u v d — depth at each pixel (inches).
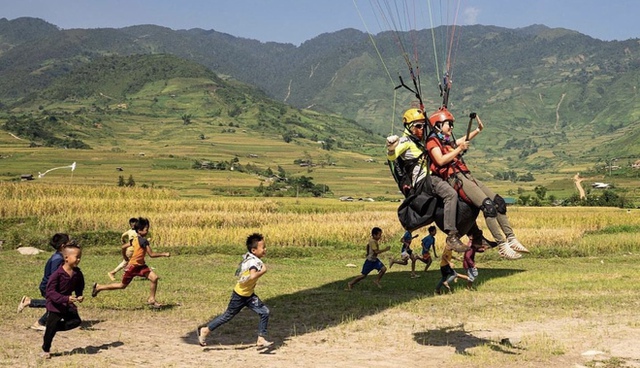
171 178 6525.6
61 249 435.5
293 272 886.4
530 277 791.7
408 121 293.6
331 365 349.4
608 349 386.6
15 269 828.0
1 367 331.6
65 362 342.6
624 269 924.0
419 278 811.4
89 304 549.6
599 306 549.0
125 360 353.4
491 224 273.7
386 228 1414.9
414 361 362.0
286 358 366.6
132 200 1881.2
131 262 531.5
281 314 518.3
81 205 1685.5
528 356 368.5
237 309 394.0
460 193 281.4
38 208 1567.4
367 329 456.8
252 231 1305.4
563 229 1398.9
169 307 547.2
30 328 437.1
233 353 379.6
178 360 358.0
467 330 451.2
